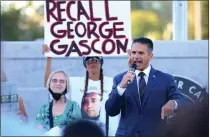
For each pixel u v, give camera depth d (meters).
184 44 12.02
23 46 12.18
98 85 9.70
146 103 8.56
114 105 8.39
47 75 9.86
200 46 12.01
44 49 9.69
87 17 9.74
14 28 39.84
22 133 4.45
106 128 9.55
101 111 9.64
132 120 8.55
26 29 40.94
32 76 12.22
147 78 8.66
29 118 12.13
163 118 8.42
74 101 9.42
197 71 12.02
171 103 8.43
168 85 8.66
